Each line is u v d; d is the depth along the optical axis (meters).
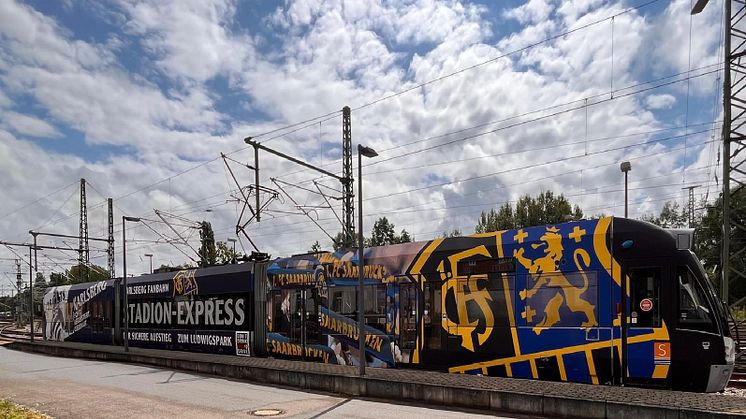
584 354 12.34
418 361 15.34
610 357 12.01
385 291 16.33
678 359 11.28
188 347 24.72
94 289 33.22
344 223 23.70
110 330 31.14
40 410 12.42
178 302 25.66
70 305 35.84
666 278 11.62
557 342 12.76
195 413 11.66
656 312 11.64
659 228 12.03
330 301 18.12
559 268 12.94
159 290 27.17
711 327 11.16
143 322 28.19
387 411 11.54
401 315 15.89
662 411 9.01
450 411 11.41
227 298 22.59
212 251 42.09
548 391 10.90
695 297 11.38
